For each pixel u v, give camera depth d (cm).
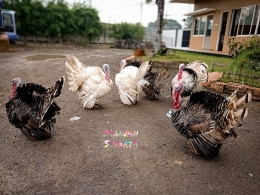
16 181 134
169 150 173
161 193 128
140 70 256
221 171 149
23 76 414
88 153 165
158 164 154
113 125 214
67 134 193
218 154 169
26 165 149
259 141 192
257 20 552
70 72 241
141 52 636
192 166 153
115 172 144
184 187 133
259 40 344
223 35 717
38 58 668
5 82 368
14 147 170
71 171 144
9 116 171
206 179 141
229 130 147
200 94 168
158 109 262
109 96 308
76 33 1256
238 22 626
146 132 202
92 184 133
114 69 496
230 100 143
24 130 174
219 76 348
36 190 127
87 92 241
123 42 1340
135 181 137
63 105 265
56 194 125
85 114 239
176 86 190
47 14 1130
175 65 473
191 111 166
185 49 793
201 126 154
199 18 848
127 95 266
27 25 1112
